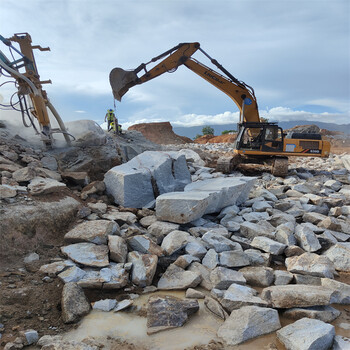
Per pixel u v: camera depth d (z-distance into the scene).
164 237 5.36
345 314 3.68
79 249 4.50
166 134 36.50
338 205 7.55
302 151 11.44
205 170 11.61
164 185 7.39
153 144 14.10
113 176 6.97
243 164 13.81
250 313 3.38
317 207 7.22
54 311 3.54
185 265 4.57
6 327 3.17
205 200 5.77
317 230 5.91
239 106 12.29
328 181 9.97
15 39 7.88
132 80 10.90
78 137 9.78
